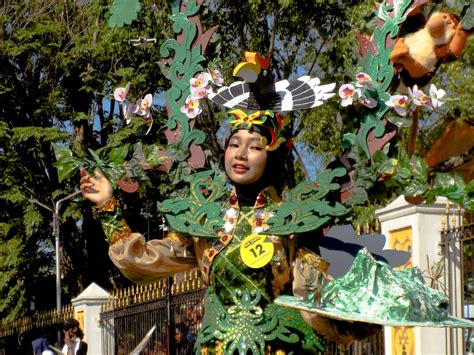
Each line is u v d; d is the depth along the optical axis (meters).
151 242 5.28
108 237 5.28
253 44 14.23
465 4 4.82
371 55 4.94
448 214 7.66
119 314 12.00
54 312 15.98
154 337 10.59
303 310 4.44
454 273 7.55
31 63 21.58
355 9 12.36
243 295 4.95
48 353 12.08
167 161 5.28
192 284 9.54
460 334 7.55
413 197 4.80
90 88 19.95
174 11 5.46
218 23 13.98
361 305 4.27
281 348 4.90
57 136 19.94
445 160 5.04
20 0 21.61
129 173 5.30
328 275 4.78
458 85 11.24
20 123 21.70
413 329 7.65
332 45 14.06
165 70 5.43
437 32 4.83
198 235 5.02
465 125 5.04
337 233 4.86
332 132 11.96
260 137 5.02
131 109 5.45
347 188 4.86
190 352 9.53
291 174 9.22
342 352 8.23
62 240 21.17
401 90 4.98
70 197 18.38
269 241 4.93
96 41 20.56
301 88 5.14
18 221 20.81
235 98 5.20
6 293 20.69
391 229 8.16
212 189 5.12
